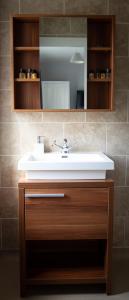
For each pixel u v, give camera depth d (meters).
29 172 1.79
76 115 2.24
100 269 1.98
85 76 2.15
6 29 2.14
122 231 2.37
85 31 2.10
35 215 1.78
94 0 2.14
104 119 2.25
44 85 2.14
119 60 2.20
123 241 2.38
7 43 2.15
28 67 2.16
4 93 2.19
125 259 2.32
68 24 2.09
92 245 2.30
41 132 2.24
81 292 1.91
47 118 2.23
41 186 1.75
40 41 2.11
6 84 2.18
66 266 2.02
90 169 1.78
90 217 1.80
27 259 2.13
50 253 2.26
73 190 1.77
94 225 1.81
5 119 2.22
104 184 1.77
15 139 2.24
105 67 2.17
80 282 1.87
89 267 2.01
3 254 2.34
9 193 2.29
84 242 2.30
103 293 1.90
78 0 2.14
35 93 2.18
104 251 1.96
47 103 2.16
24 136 2.24
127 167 2.31
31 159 2.00
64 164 1.76
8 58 2.16
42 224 1.79
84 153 2.19
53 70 2.14
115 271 2.15
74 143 2.27
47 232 1.80
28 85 2.18
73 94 2.16
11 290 1.93
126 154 2.29
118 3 2.15
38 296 1.87
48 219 1.79
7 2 2.12
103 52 2.17
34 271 1.95
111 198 1.79
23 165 1.76
